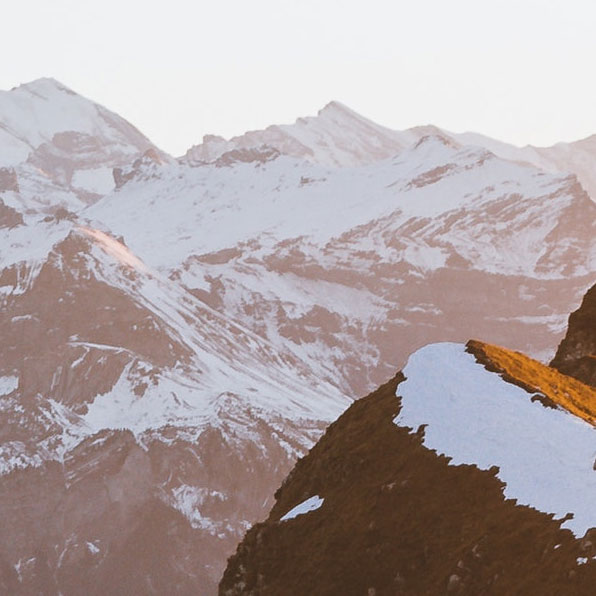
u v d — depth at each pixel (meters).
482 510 83.44
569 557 75.81
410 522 86.88
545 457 83.75
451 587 80.25
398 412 96.31
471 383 94.19
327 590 87.88
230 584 96.50
